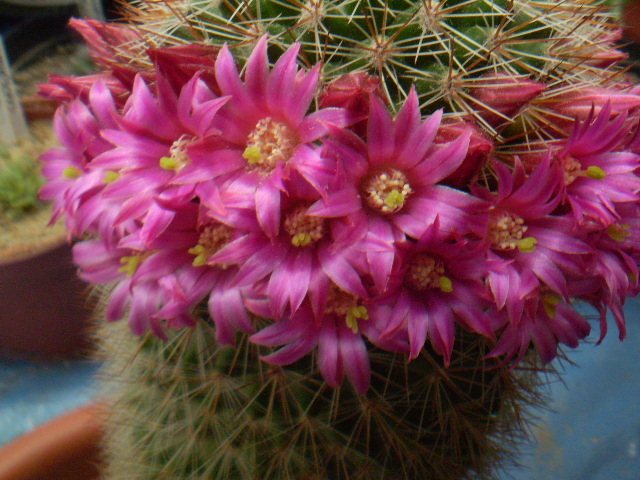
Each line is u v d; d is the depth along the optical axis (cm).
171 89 9
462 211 9
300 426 11
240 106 9
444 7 10
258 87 9
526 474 19
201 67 9
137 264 10
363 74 9
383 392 11
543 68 10
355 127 9
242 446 12
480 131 10
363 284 9
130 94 10
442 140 9
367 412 11
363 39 10
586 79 11
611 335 24
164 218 9
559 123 10
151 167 9
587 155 10
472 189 9
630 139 10
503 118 10
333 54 10
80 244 11
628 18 25
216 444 12
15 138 26
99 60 11
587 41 11
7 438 21
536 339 10
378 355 10
